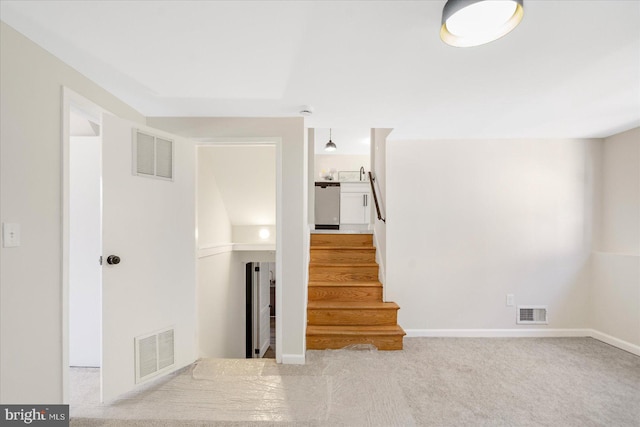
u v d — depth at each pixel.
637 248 3.09
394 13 1.39
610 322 3.26
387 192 3.57
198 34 1.55
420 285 3.54
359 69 1.90
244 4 1.33
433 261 3.54
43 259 1.67
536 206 3.52
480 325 3.52
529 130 3.19
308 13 1.39
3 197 1.46
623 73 1.93
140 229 2.33
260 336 5.61
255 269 5.46
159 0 1.30
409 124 2.99
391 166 3.57
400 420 1.99
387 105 2.48
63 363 1.78
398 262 3.54
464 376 2.55
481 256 3.54
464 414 2.05
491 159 3.54
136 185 2.30
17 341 1.53
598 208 3.50
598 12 1.36
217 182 3.92
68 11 1.37
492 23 1.34
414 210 3.56
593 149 3.50
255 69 1.90
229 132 2.78
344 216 5.80
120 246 2.21
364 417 2.02
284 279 2.80
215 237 3.91
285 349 2.79
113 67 1.88
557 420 1.99
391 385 2.41
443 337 3.48
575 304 3.50
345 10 1.37
